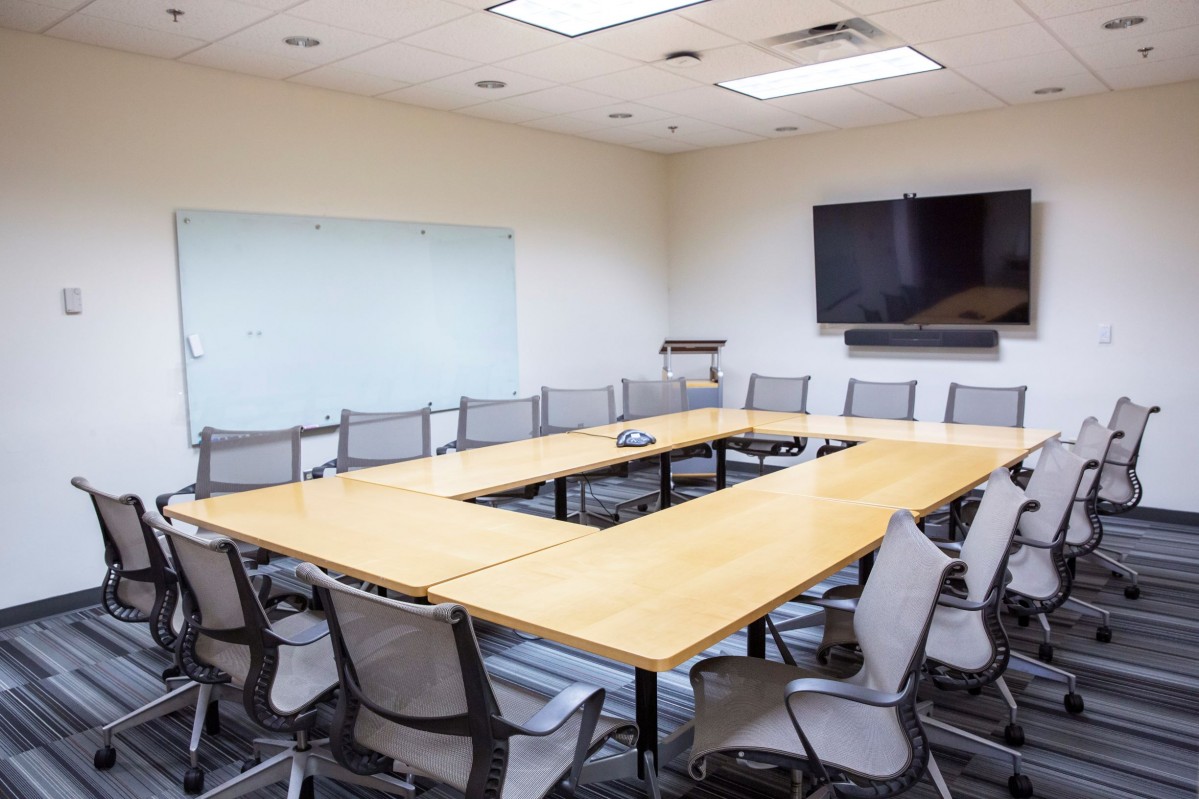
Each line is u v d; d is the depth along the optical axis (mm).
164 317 4348
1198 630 3635
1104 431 3584
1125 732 2775
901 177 6242
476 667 1537
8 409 3855
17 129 3816
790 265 6859
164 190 4312
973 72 4809
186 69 4367
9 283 3828
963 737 2469
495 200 5996
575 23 3811
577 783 1742
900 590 1835
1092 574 4398
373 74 4633
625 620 1893
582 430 4875
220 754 2732
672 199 7516
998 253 5812
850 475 3486
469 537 2637
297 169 4855
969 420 5078
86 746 2805
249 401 4699
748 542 2521
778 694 2047
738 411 5605
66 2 3449
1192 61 4625
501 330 6102
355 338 5188
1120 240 5441
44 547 4000
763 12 3695
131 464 4262
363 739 1829
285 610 2645
